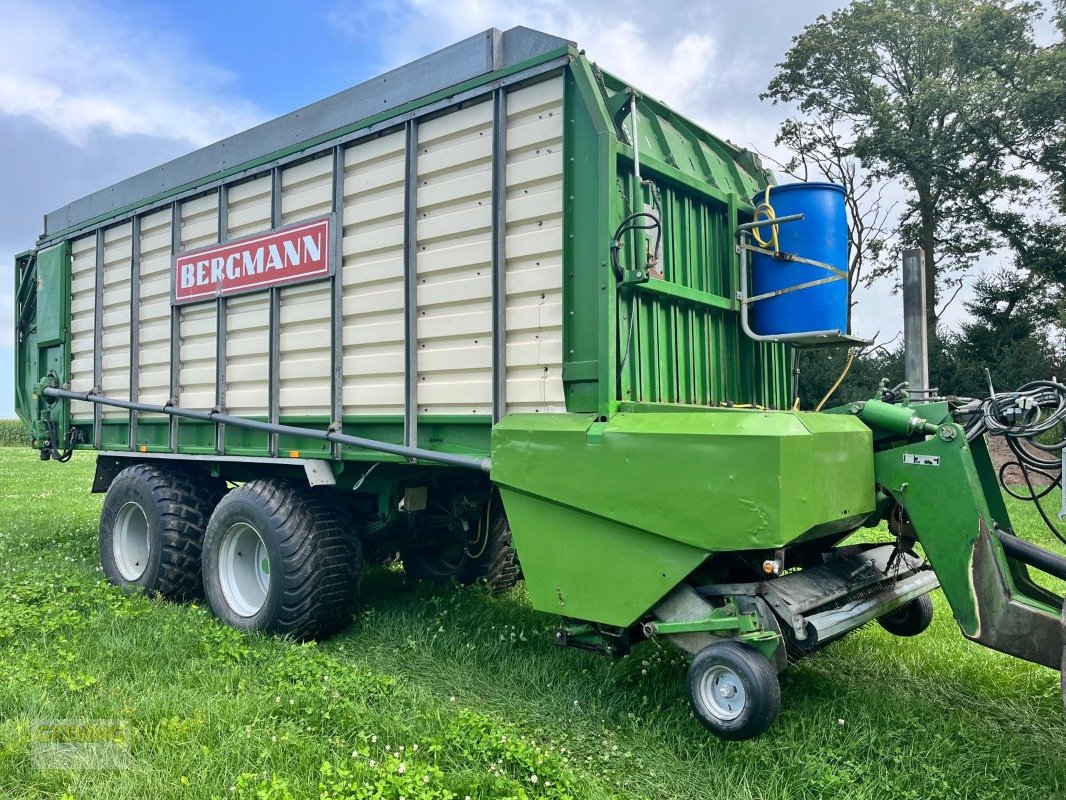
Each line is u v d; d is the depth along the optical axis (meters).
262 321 5.17
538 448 3.58
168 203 5.89
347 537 4.82
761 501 2.98
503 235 3.87
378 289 4.49
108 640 4.41
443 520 5.37
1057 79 20.70
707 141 4.97
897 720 3.57
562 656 4.34
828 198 4.11
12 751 2.98
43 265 7.29
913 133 21.69
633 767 3.21
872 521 3.96
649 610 3.37
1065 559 3.28
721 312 4.49
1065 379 18.95
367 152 4.55
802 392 10.39
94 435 6.67
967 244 23.17
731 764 3.21
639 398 3.71
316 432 4.62
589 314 3.59
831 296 4.07
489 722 3.25
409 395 4.25
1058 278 21.66
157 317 6.04
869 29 22.30
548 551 3.59
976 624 3.27
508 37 3.94
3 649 4.25
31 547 7.64
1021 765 3.23
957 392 19.02
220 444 5.42
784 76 23.75
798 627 3.13
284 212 5.06
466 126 4.06
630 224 3.57
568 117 3.69
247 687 3.80
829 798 2.98
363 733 3.22
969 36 21.75
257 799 2.69
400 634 4.83
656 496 3.23
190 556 5.64
